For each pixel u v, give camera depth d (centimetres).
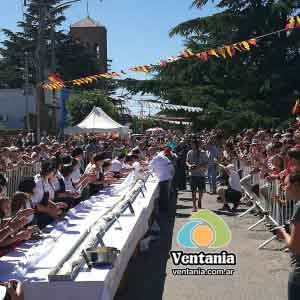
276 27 3428
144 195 1132
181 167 2098
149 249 994
